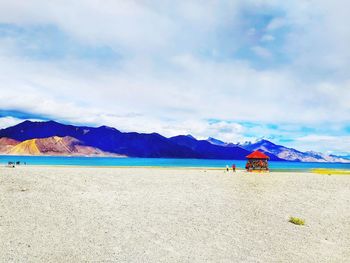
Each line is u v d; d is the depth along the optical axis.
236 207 21.14
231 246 14.17
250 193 26.75
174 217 18.00
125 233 14.91
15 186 22.53
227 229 16.50
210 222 17.48
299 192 28.64
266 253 13.63
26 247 12.43
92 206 19.08
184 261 12.21
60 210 17.67
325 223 18.88
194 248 13.63
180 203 21.41
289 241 15.38
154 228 15.91
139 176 36.41
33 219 15.80
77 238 13.81
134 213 18.28
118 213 18.06
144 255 12.52
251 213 19.83
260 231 16.53
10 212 16.48
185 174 43.38
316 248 14.72
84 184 26.34
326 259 13.45
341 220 19.73
